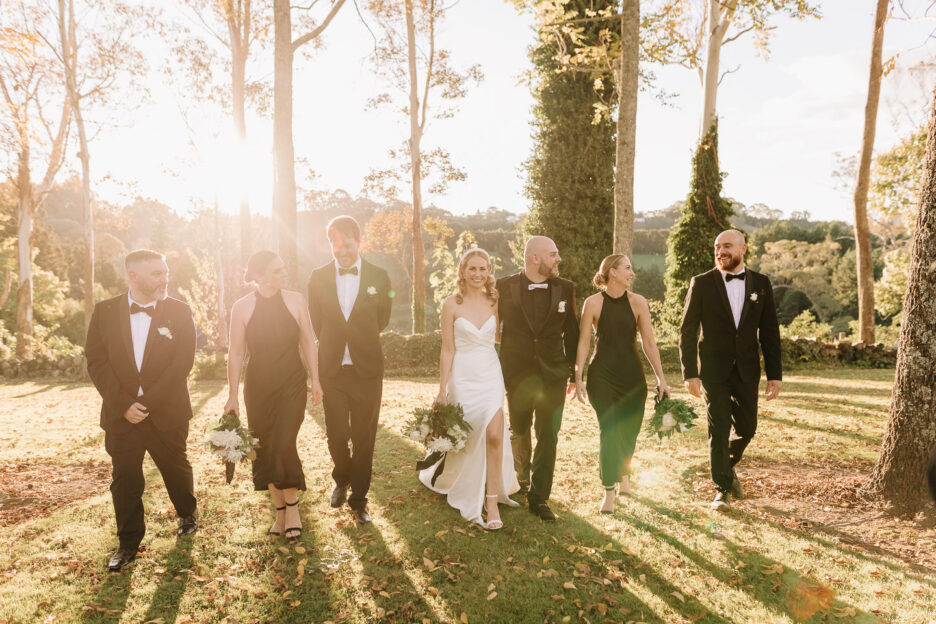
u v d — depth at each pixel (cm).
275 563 327
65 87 1934
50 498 443
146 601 289
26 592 295
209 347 2528
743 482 473
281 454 348
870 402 872
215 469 510
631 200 978
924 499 388
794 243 4847
